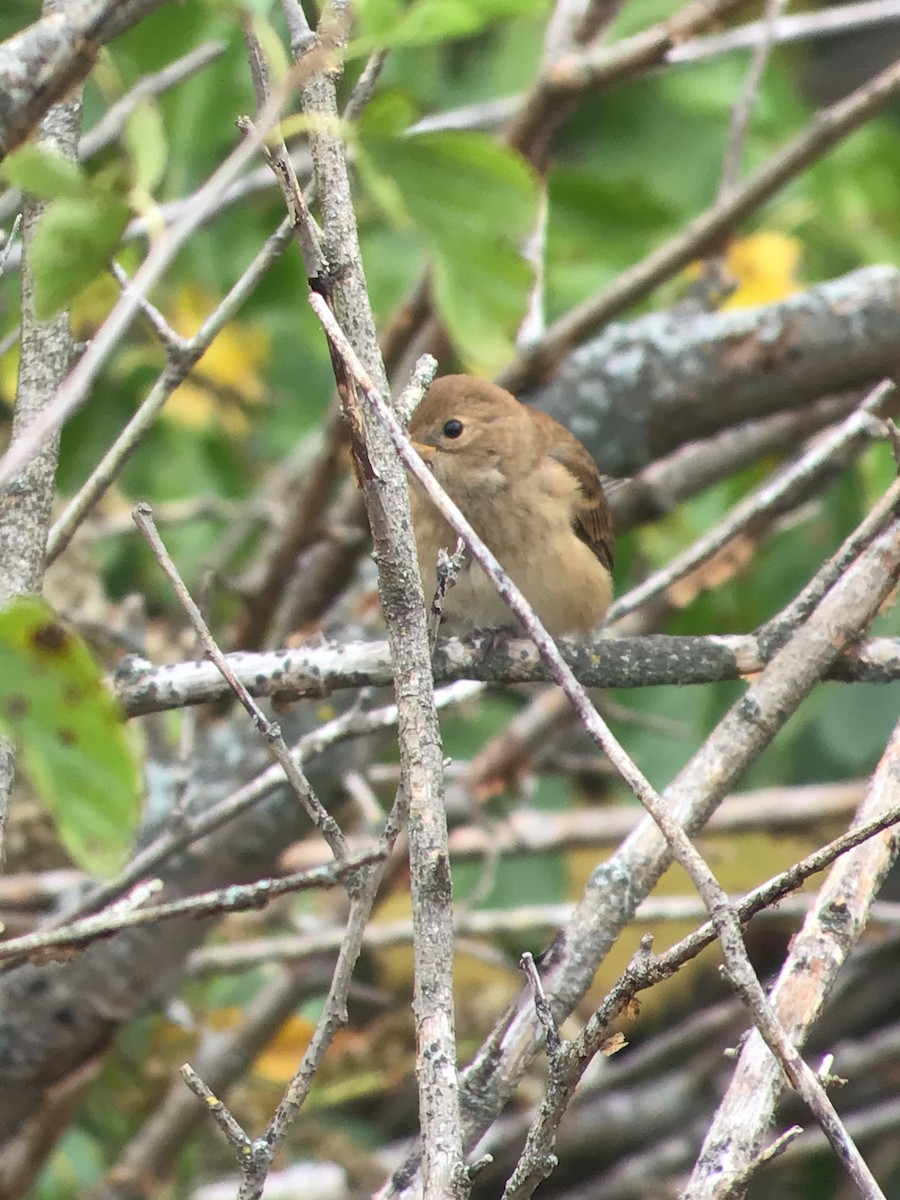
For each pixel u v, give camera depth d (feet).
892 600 23.65
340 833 17.08
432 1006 15.61
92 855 14.90
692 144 44.88
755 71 34.40
